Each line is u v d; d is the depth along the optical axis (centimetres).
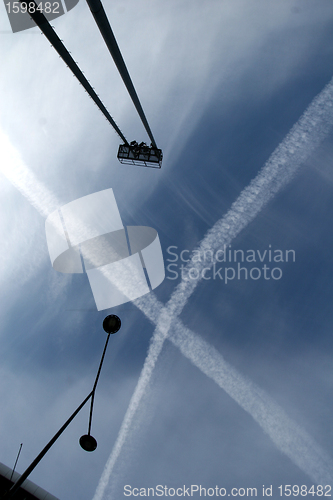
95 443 899
